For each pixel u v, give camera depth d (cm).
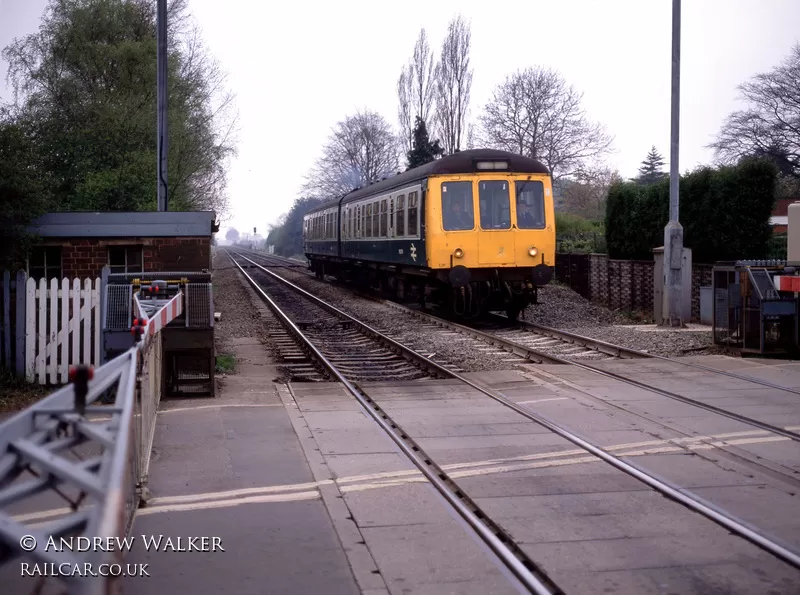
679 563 469
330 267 3834
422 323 1961
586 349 1468
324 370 1254
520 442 756
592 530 524
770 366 1205
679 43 1783
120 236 1323
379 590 430
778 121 4350
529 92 4853
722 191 1967
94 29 2616
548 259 1912
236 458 688
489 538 505
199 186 3272
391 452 714
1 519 227
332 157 6844
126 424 286
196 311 957
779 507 566
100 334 1063
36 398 1004
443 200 1880
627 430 800
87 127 2252
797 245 1432
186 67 2825
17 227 1149
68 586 214
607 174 4866
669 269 1808
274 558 473
